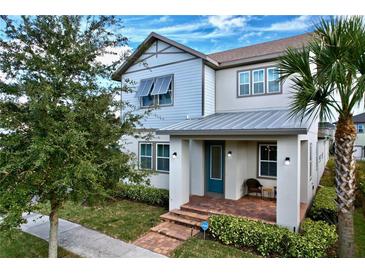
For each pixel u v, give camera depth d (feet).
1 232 17.84
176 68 47.14
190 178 44.50
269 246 24.39
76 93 19.62
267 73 42.39
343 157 20.72
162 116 48.80
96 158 19.92
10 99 18.57
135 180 22.80
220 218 28.86
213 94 47.44
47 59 19.22
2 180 16.88
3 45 18.83
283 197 27.76
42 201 19.44
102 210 38.78
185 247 26.32
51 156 17.74
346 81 19.83
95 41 21.91
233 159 40.52
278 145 28.45
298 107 22.22
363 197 39.50
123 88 23.21
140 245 27.02
